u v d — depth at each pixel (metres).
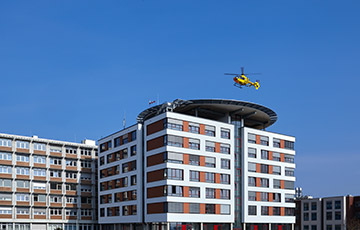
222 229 74.00
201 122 74.31
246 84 80.25
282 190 84.88
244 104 77.50
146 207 72.88
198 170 72.06
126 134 82.50
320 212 111.56
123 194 81.00
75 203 94.69
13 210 85.44
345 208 105.88
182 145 71.12
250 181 79.44
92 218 96.75
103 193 87.88
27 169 89.19
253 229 78.88
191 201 70.12
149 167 73.31
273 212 82.19
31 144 90.56
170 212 67.44
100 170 90.19
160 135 71.44
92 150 99.81
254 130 82.31
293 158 88.94
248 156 80.19
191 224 70.25
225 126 77.62
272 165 84.06
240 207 77.88
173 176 69.00
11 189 85.88
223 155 76.00
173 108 76.19
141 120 87.00
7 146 86.94
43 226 89.69
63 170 94.19
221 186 74.44
